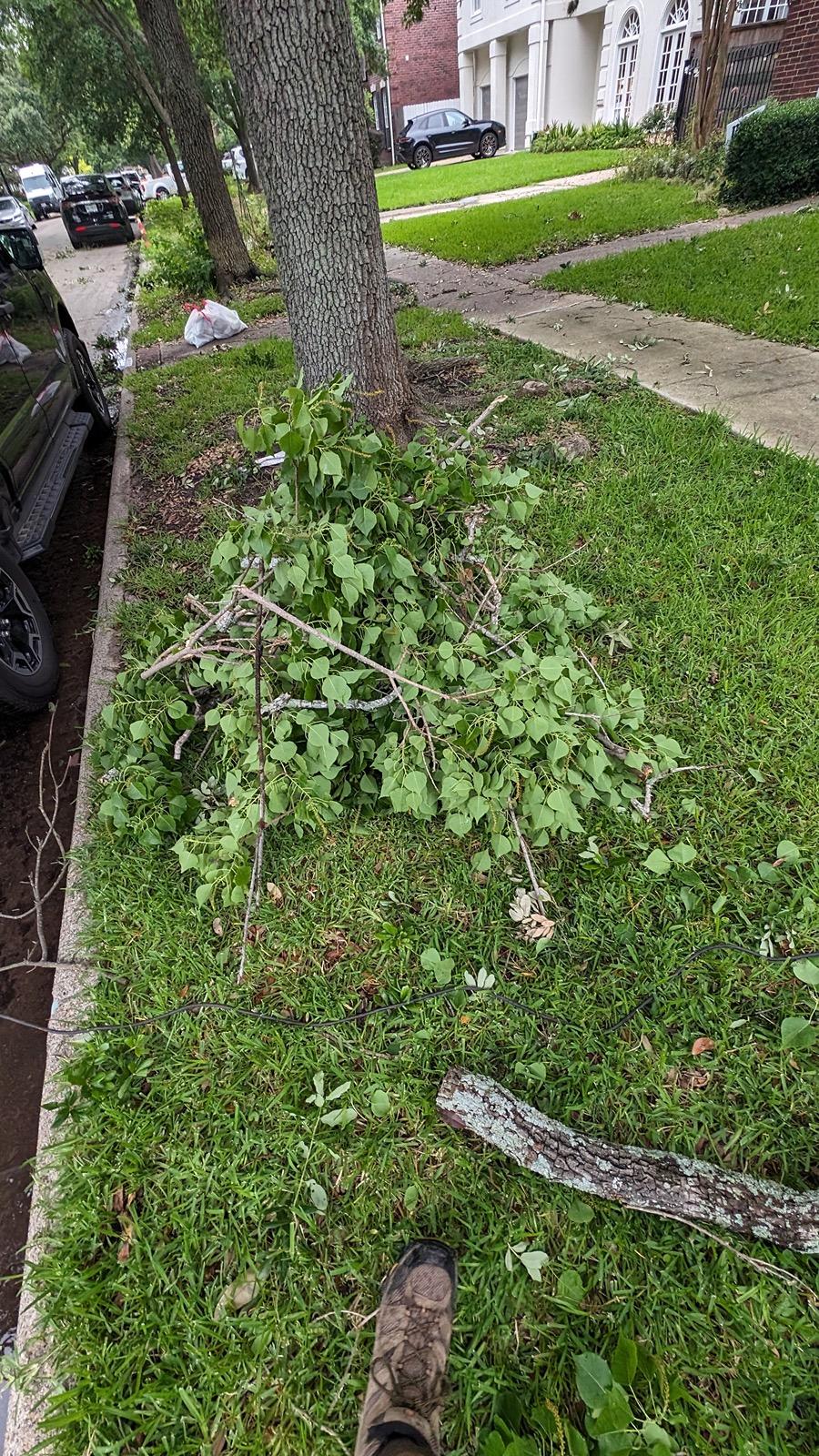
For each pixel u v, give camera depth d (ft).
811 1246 4.76
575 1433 3.92
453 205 45.85
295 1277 5.04
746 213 31.04
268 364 22.00
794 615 9.56
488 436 14.19
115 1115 5.89
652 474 12.75
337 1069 6.02
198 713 9.59
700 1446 4.20
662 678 9.02
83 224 64.28
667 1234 5.03
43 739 10.47
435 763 7.26
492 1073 5.98
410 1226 5.21
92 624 12.30
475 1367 4.61
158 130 52.06
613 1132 5.61
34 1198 5.75
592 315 21.06
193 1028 6.45
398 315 23.38
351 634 7.19
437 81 98.32
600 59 65.16
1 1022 7.30
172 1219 5.38
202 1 39.81
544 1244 5.06
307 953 6.89
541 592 8.70
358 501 7.36
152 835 7.75
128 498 16.08
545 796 6.64
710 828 7.43
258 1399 4.57
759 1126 5.48
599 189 40.68
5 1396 5.14
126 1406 4.59
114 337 32.01
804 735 8.16
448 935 6.88
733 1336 4.59
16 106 130.93
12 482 11.03
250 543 6.66
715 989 6.31
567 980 6.45
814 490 11.63
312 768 6.99
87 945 7.34
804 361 16.22
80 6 43.29
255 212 46.80
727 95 41.50
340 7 9.77
